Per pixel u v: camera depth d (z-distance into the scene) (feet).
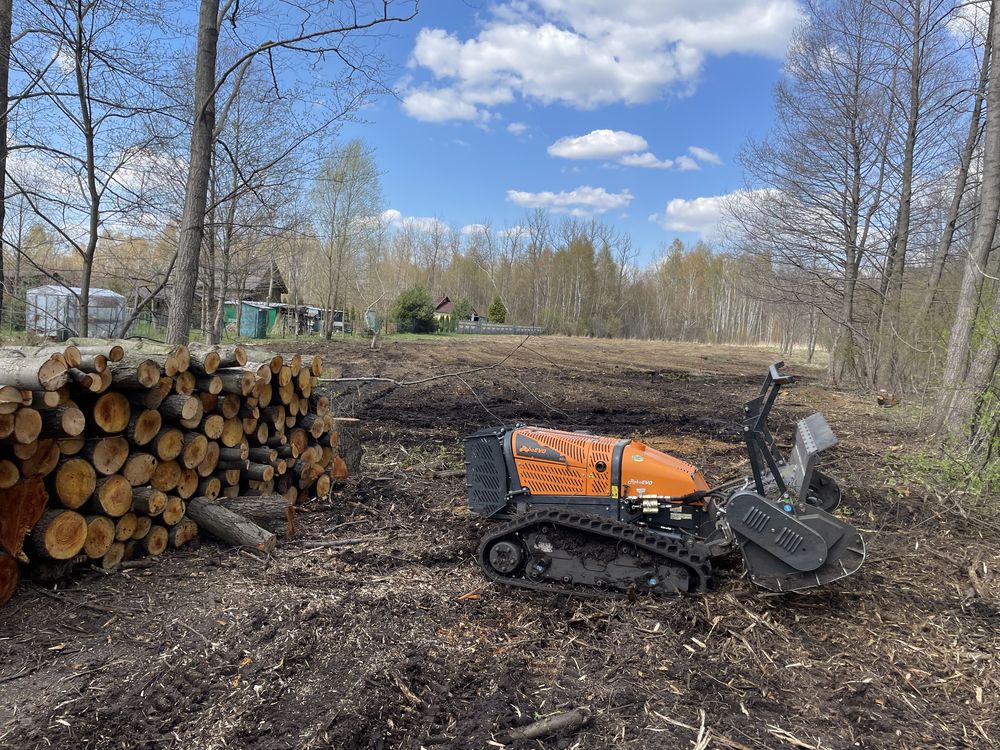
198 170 24.31
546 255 261.44
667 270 274.77
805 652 12.46
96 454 14.08
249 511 17.29
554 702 10.67
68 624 12.37
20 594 13.19
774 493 14.67
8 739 9.10
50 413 12.93
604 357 107.65
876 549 18.26
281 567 15.62
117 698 10.19
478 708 10.41
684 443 34.58
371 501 21.47
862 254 66.95
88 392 13.87
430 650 12.08
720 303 254.68
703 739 9.79
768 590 13.75
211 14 24.30
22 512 12.87
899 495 23.94
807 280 72.18
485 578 15.49
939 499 22.74
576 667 11.75
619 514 15.06
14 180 25.40
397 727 9.88
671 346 177.27
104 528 14.47
